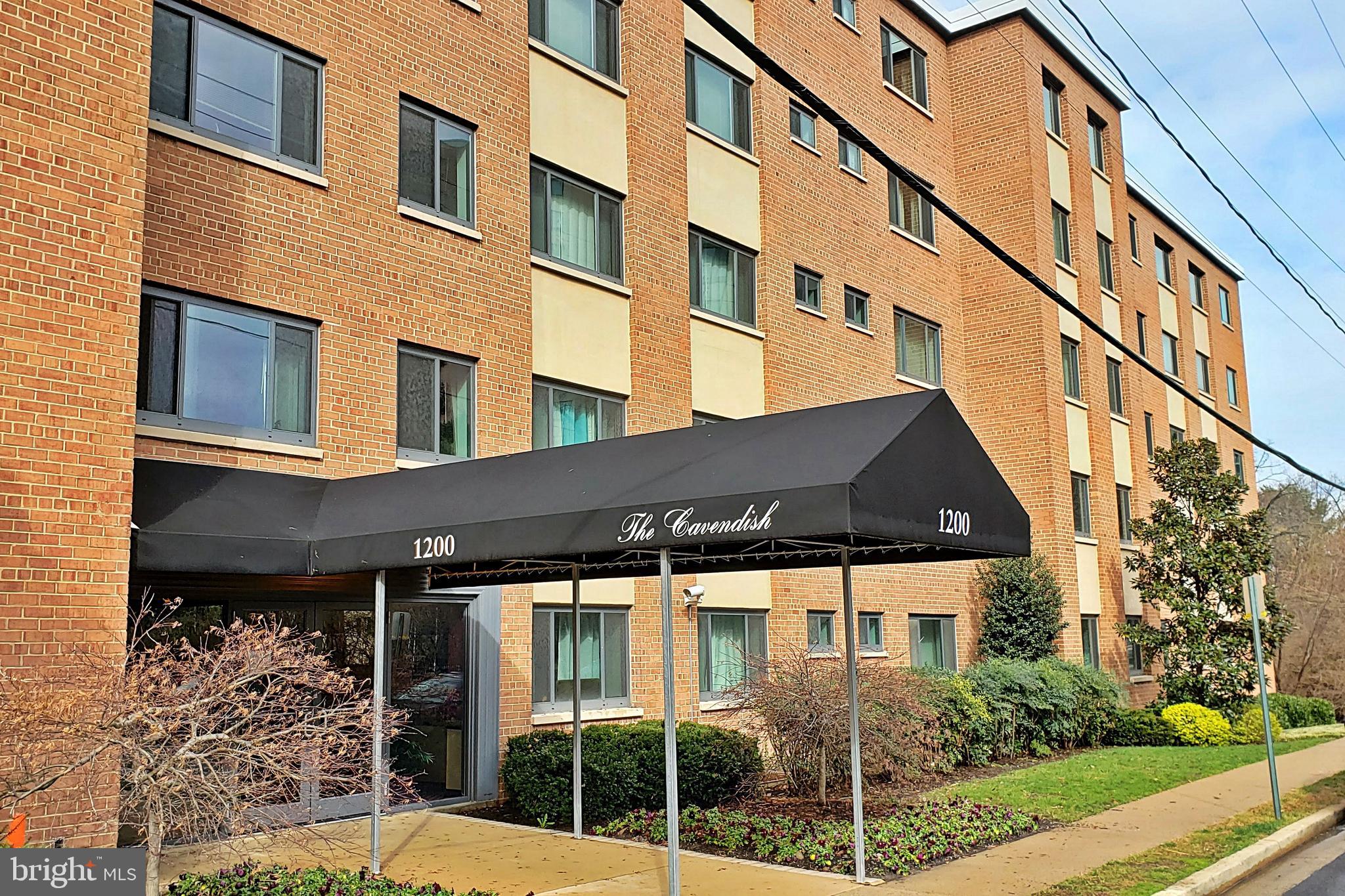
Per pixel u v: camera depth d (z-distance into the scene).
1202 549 24.88
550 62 16.47
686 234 18.31
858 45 23.69
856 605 21.20
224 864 9.84
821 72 22.42
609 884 9.50
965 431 9.70
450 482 11.05
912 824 12.05
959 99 26.73
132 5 9.95
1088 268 28.06
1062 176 27.66
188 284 11.51
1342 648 36.62
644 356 17.17
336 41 13.32
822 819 12.47
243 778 8.66
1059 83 27.89
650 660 16.67
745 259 20.17
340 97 13.28
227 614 11.66
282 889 8.63
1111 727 22.88
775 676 13.80
